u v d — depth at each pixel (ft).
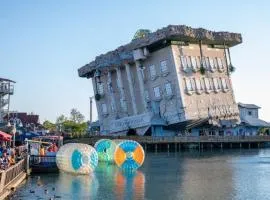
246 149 297.12
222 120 318.24
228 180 121.39
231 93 328.70
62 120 469.16
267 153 252.21
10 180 99.55
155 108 310.65
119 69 341.21
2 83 252.62
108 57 343.67
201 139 285.43
